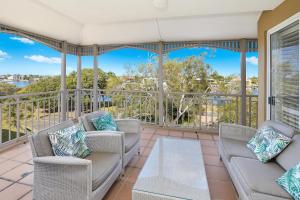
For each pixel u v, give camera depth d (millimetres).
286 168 1865
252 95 4332
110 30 4434
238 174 1912
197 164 2098
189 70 6137
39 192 1784
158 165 2066
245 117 4371
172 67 6133
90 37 4785
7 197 2037
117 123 3193
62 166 1694
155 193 1557
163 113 4930
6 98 3344
